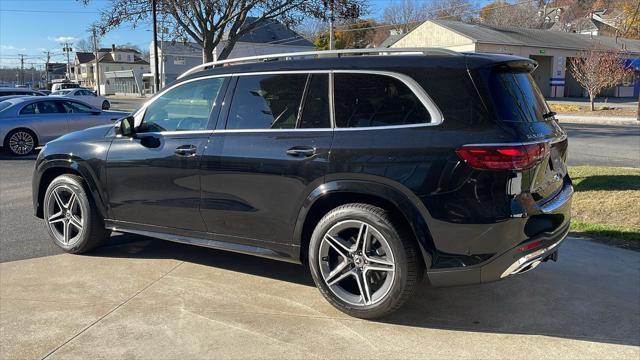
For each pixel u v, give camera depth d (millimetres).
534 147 3475
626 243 5508
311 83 4004
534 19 67375
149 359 3361
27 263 5102
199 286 4527
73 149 5152
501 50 40188
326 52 4062
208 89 4531
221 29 23703
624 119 24125
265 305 4148
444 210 3455
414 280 3652
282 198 4008
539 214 3555
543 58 43688
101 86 95438
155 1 22969
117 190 4906
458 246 3473
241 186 4180
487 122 3432
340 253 3863
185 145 4461
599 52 31516
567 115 26875
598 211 6410
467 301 4203
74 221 5289
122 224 4996
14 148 13234
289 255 4117
